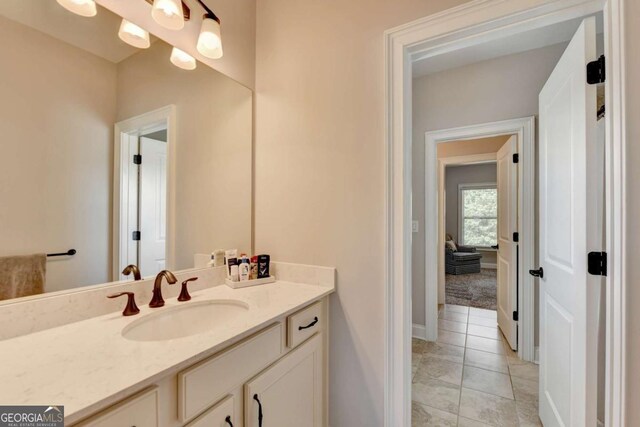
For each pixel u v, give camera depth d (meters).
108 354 0.78
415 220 2.82
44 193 1.00
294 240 1.60
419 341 2.71
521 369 2.20
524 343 2.35
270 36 1.70
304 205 1.57
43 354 0.78
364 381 1.41
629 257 0.91
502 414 1.71
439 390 1.95
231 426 0.90
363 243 1.41
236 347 0.93
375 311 1.38
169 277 1.17
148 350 0.80
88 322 1.01
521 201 2.36
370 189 1.39
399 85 1.33
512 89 2.37
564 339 1.29
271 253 1.68
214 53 1.39
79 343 0.85
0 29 0.91
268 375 1.05
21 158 0.95
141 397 0.68
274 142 1.67
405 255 1.33
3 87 0.91
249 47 1.71
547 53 2.26
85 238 1.09
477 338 2.77
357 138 1.43
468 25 1.19
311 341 1.33
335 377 1.48
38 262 0.97
